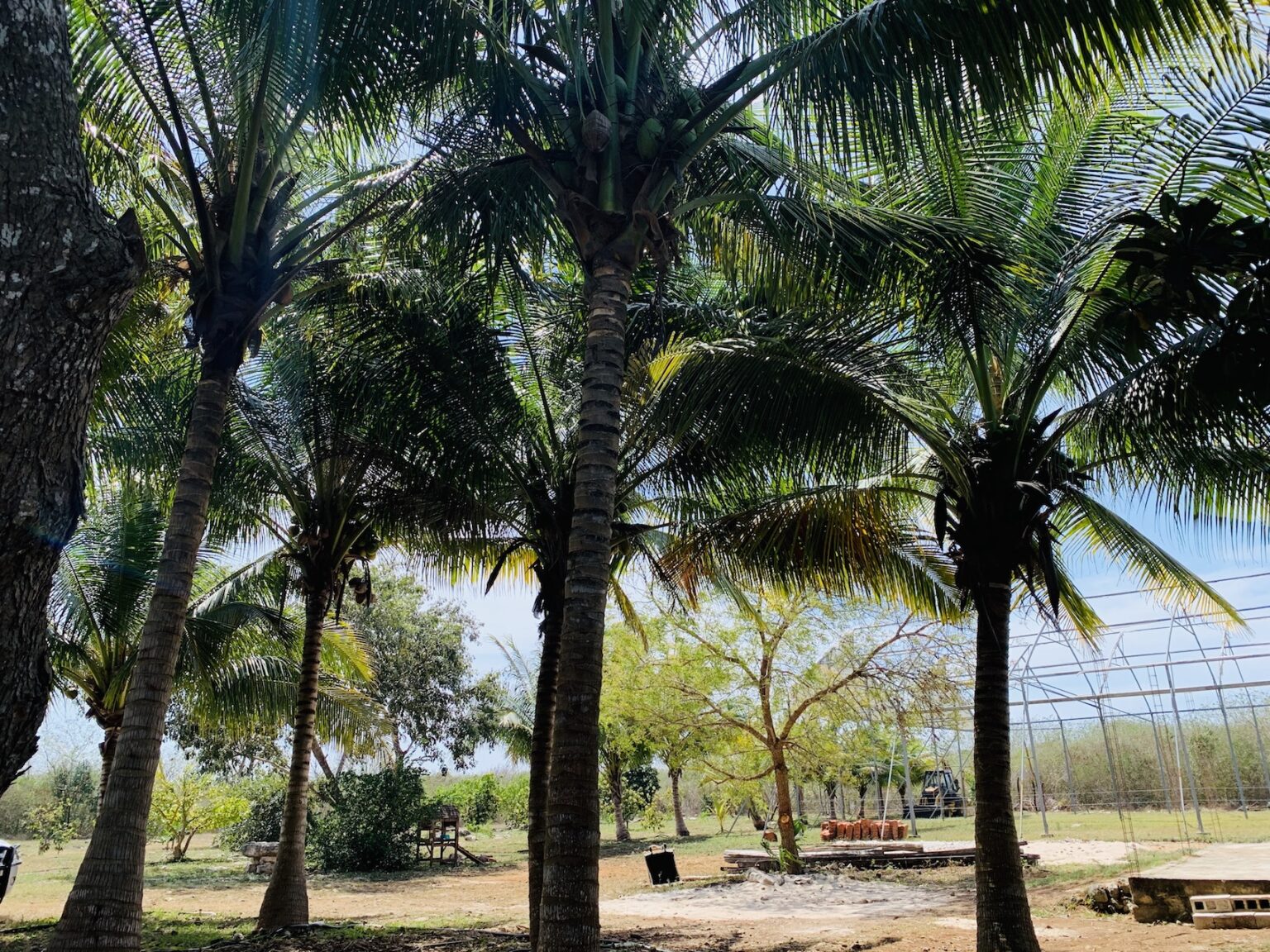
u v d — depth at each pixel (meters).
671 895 15.20
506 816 42.16
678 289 10.05
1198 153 6.44
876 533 8.78
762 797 24.09
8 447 2.06
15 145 2.16
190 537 6.90
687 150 5.93
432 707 29.83
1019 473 7.67
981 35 4.84
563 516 9.61
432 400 9.49
